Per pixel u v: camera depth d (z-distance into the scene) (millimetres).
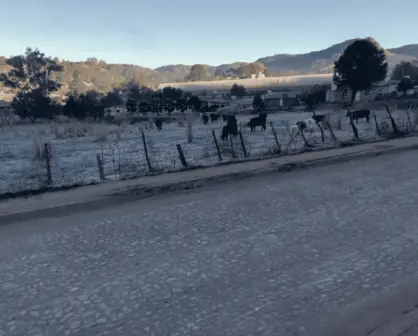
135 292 5234
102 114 59312
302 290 5141
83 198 9469
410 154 15148
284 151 15758
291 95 93625
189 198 9789
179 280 5520
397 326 4340
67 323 4602
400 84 78188
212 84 144375
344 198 9320
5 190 10430
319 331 4316
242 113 60156
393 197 9242
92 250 6672
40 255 6516
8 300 5105
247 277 5543
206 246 6691
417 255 6047
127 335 4355
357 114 30578
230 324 4484
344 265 5797
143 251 6574
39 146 17875
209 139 23359
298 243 6680
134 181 11094
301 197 9547
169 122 45594
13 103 69188
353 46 65625
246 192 10164
